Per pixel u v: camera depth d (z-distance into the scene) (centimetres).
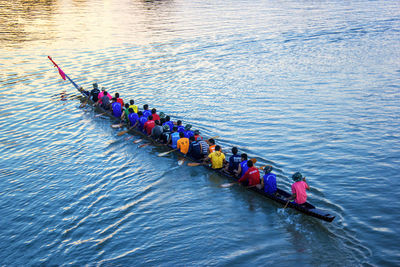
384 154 1286
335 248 820
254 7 5547
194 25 4119
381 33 3572
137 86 2197
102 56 2897
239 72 2442
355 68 2450
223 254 814
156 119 1552
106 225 945
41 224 965
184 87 2159
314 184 1107
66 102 2006
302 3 5950
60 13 5172
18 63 2733
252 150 1352
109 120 1770
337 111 1717
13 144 1486
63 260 824
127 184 1158
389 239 844
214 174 1220
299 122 1608
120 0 6762
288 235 877
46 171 1259
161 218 966
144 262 800
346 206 987
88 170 1260
